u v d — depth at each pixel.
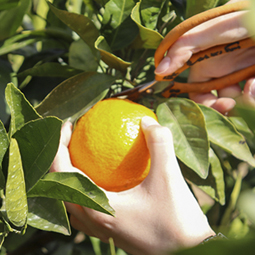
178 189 0.37
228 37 0.39
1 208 0.38
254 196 0.15
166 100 0.42
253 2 0.13
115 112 0.38
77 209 0.40
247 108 0.16
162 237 0.36
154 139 0.37
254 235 0.16
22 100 0.34
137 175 0.38
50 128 0.32
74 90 0.40
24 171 0.34
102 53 0.39
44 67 0.43
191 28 0.38
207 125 0.43
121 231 0.37
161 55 0.40
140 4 0.40
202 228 0.36
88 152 0.38
